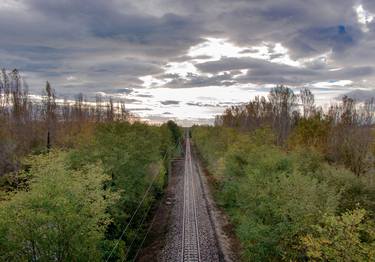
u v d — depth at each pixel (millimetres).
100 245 20531
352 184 23531
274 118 68375
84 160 29172
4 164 38562
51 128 57844
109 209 25453
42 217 13203
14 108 55656
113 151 29688
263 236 19938
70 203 15055
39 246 14062
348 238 12453
